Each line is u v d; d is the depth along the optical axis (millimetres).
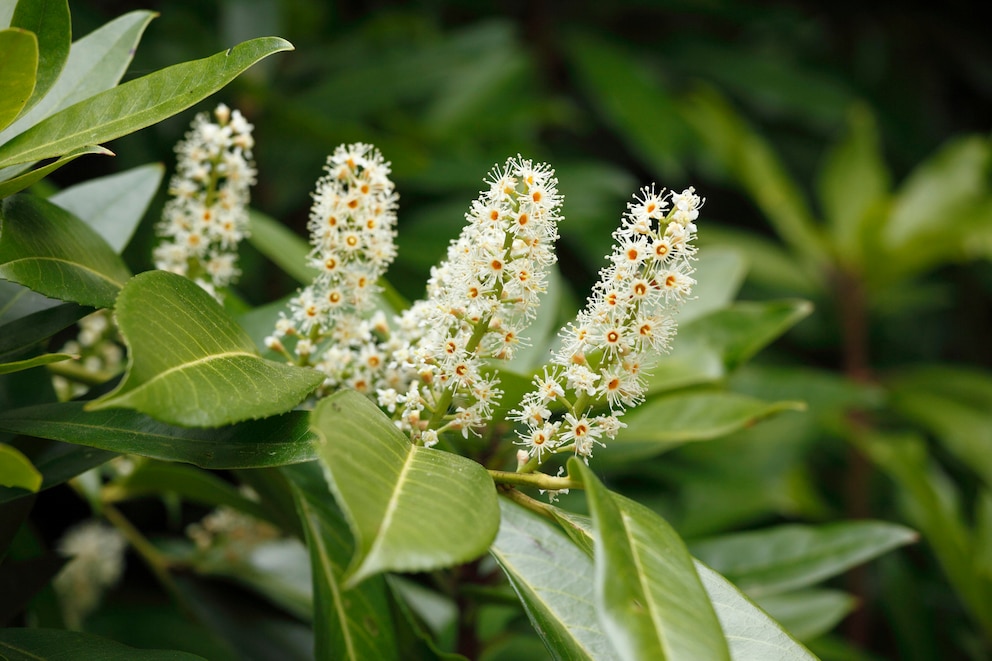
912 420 1832
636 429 925
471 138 1702
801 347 2078
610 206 1719
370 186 795
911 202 1756
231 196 853
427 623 940
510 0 2070
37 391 829
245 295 1485
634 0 1950
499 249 751
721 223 2363
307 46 1744
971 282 2318
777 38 2260
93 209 877
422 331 807
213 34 1701
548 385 753
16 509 772
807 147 2303
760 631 745
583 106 2096
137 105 750
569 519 748
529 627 983
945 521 1281
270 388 735
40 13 764
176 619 1208
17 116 745
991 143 1727
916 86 2307
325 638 784
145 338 709
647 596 685
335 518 833
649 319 745
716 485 1449
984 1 2242
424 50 1727
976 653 1342
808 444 1555
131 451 747
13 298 818
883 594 1512
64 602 1110
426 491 703
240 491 951
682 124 1768
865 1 2221
